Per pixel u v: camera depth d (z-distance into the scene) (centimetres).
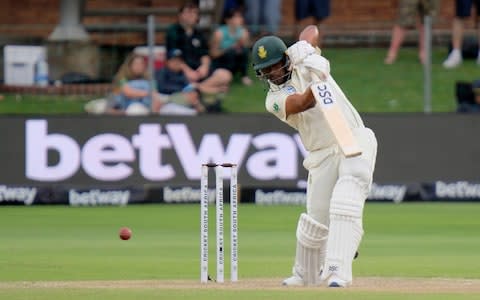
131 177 7644
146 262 4688
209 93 7806
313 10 8519
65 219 6756
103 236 5838
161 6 9144
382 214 6994
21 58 7900
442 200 7650
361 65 8219
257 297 3259
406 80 8100
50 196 7631
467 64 8050
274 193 7606
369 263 4669
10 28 7962
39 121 7619
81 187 7638
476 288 3591
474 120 7625
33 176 7631
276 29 7862
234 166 3644
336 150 3612
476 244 5472
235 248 3706
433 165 7644
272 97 3631
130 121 7631
